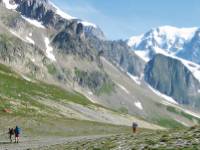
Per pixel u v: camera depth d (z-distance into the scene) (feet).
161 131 182.80
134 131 306.96
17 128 290.97
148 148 129.08
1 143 282.15
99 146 152.87
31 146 236.02
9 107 565.53
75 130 437.58
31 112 583.99
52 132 395.96
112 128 499.10
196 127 172.14
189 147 120.88
